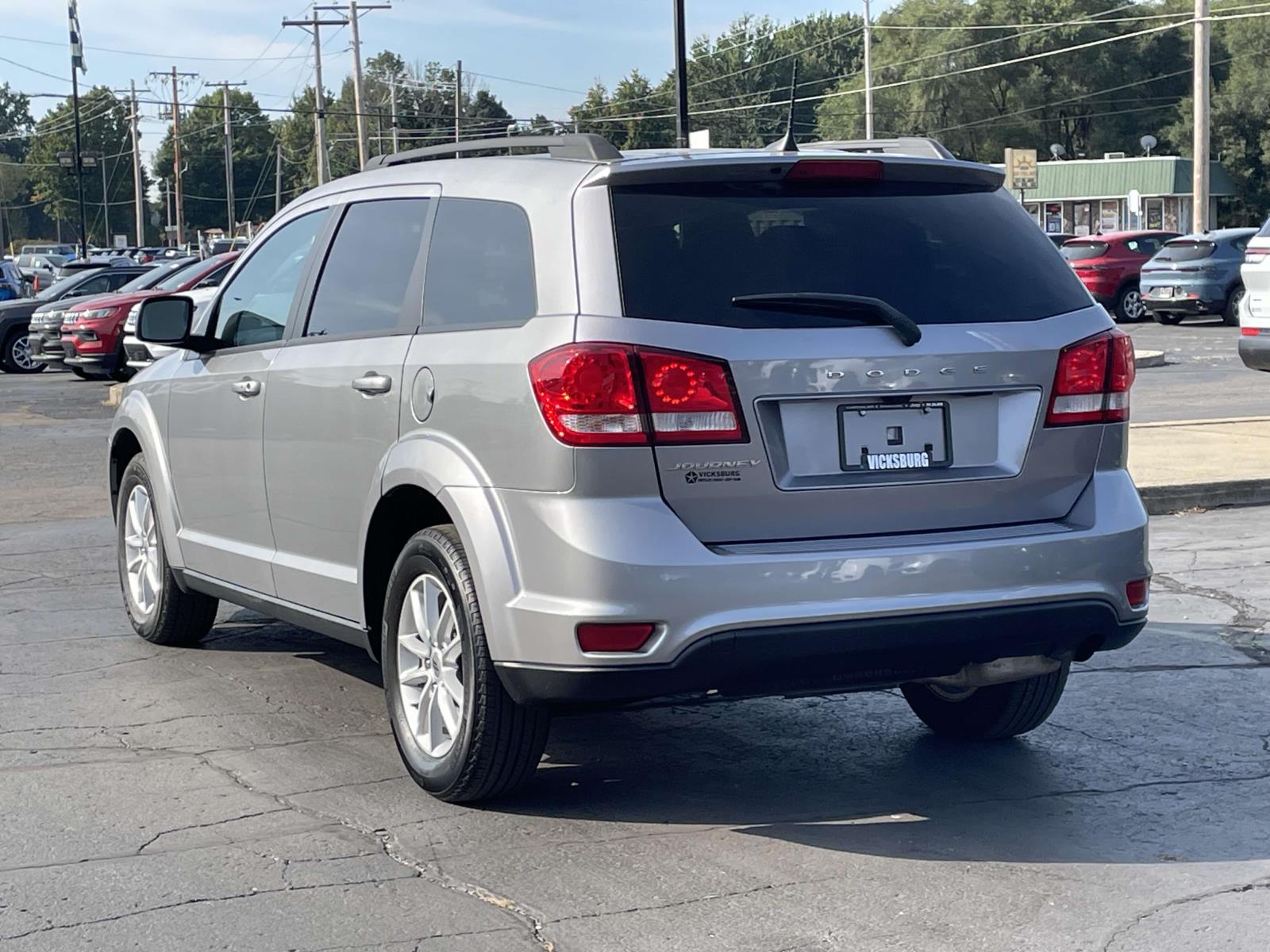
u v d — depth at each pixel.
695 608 4.14
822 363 4.28
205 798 4.86
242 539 6.04
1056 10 81.81
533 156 4.75
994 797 4.86
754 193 4.48
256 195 155.38
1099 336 4.68
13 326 26.36
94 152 150.38
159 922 3.88
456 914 3.92
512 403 4.35
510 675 4.36
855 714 5.93
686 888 4.09
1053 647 4.61
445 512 4.84
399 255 5.18
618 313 4.23
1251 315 15.66
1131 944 3.71
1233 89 74.38
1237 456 11.53
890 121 84.25
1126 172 62.59
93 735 5.58
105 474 13.24
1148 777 5.05
